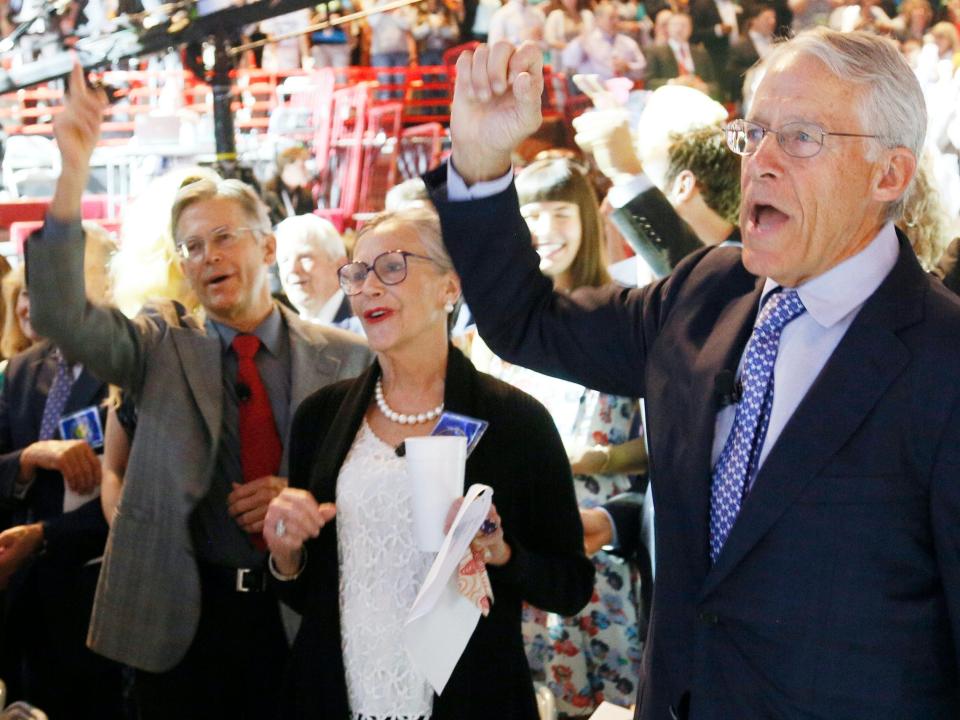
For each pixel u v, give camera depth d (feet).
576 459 10.37
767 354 4.89
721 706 4.66
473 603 6.06
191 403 9.11
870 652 4.43
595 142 13.02
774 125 4.64
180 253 9.59
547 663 10.52
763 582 4.56
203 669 8.84
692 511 4.89
